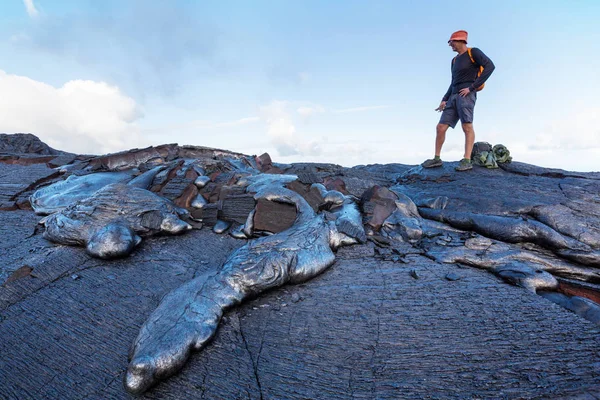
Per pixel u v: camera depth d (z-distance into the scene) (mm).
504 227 4457
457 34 6258
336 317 2867
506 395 1979
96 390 2217
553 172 6309
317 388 2160
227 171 6758
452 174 6703
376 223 4871
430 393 2051
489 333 2561
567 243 4133
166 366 2189
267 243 3623
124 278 3539
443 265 3850
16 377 2303
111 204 4457
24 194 6191
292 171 7578
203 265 3955
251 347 2545
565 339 2445
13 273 3328
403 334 2607
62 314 2930
